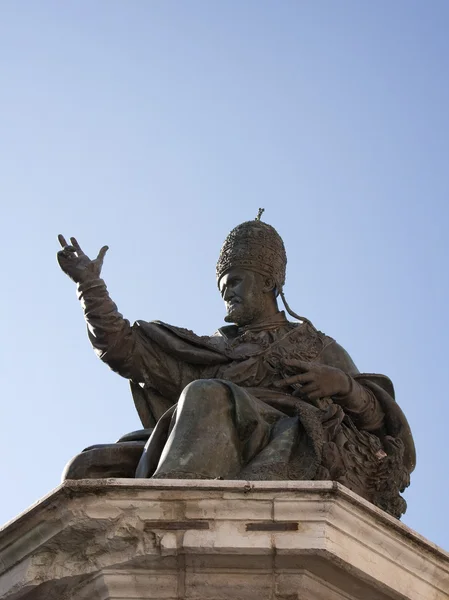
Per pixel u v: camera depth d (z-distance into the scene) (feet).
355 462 43.86
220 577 37.37
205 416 42.06
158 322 48.65
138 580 37.40
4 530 38.19
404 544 38.34
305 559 37.04
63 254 47.67
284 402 45.52
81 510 37.27
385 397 46.57
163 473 40.63
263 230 50.72
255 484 37.11
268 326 49.32
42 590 38.27
